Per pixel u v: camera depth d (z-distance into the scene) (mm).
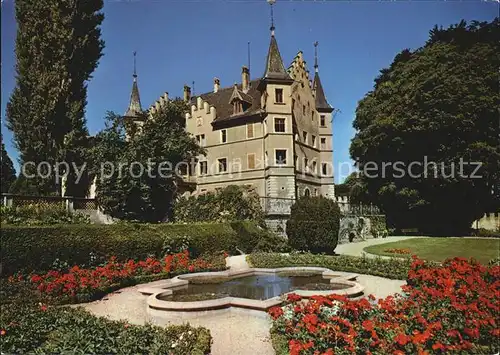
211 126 41094
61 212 17328
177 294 12055
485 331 6578
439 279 9055
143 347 6309
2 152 18828
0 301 9922
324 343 6227
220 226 21172
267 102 37219
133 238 16219
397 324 6777
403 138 31391
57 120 19656
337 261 16797
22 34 19562
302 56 43719
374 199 37312
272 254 19625
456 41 32594
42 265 13141
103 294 12008
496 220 33656
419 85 30344
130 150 23062
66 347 6156
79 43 20516
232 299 10078
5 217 14289
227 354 7148
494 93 29016
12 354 6117
